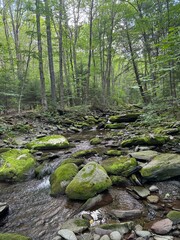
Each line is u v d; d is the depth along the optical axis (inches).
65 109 621.0
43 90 594.6
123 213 135.4
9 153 249.8
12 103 641.6
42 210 152.8
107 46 918.4
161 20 372.5
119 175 181.2
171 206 140.5
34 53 594.2
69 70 934.4
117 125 420.5
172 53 210.8
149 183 170.9
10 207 159.6
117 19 725.9
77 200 158.9
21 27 995.9
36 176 213.2
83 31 956.0
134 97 922.1
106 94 844.6
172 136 256.8
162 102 278.1
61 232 121.0
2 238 115.6
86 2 824.9
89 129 448.5
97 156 240.1
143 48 591.5
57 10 629.0
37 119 523.2
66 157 248.8
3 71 547.8
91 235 117.3
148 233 114.3
